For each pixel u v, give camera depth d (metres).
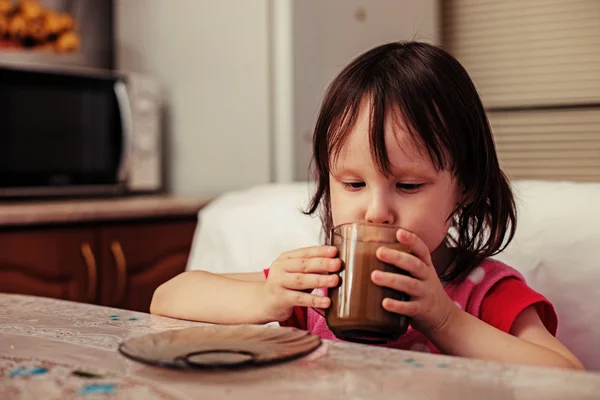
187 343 0.61
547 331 0.91
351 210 0.88
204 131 2.66
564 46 2.89
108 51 3.01
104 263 2.22
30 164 2.33
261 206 1.58
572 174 2.91
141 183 2.61
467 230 1.01
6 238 2.02
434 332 0.77
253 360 0.55
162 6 2.79
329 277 0.73
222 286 0.92
